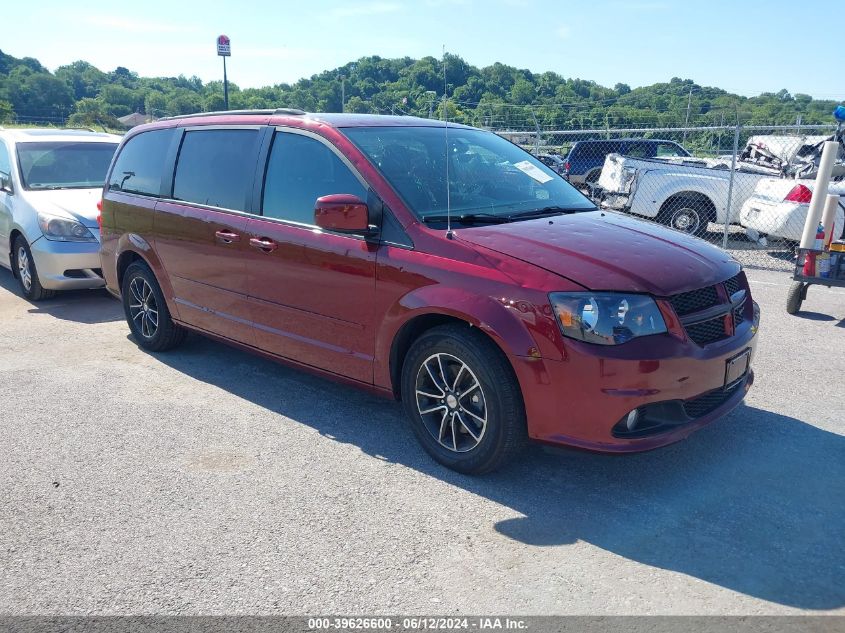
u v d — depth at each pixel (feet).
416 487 12.19
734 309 12.54
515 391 11.49
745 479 12.34
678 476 12.48
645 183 39.73
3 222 26.99
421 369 12.70
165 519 11.27
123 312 24.34
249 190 15.65
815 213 21.98
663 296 11.17
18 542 10.70
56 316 23.85
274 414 15.42
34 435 14.43
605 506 11.51
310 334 14.60
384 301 12.88
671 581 9.60
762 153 41.57
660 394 11.02
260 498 11.87
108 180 20.52
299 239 14.28
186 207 17.20
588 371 10.77
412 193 13.28
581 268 11.29
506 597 9.31
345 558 10.18
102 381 17.52
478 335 11.75
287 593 9.43
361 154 13.75
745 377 13.35
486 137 16.81
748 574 9.73
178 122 18.42
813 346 19.61
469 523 11.05
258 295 15.52
